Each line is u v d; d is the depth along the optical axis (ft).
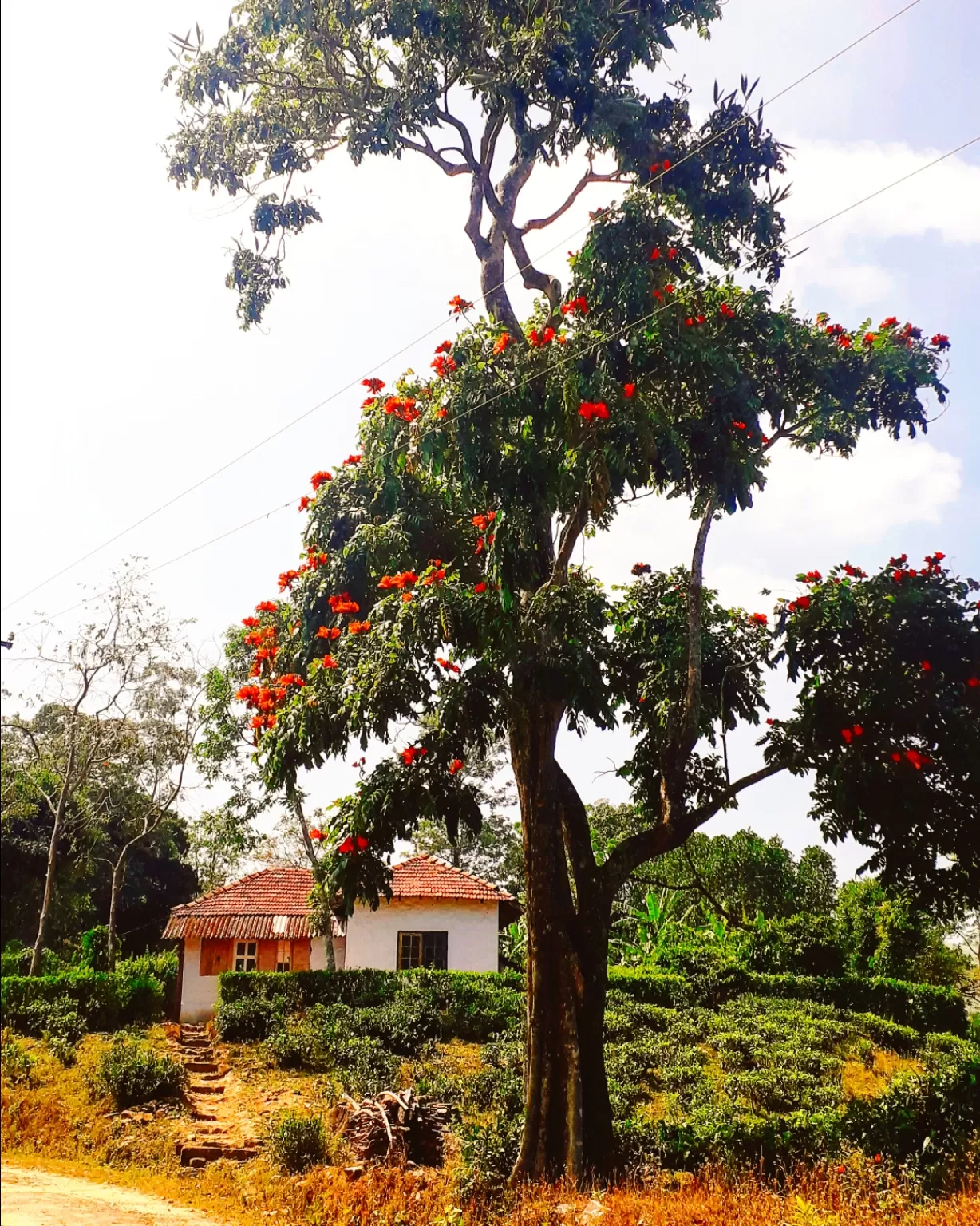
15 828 111.55
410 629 32.32
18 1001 74.13
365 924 92.32
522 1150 34.71
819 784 36.78
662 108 37.88
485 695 33.37
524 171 44.39
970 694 35.83
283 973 81.71
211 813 87.56
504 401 33.37
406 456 35.19
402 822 35.37
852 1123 37.35
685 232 35.27
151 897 135.03
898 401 37.32
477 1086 51.19
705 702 41.86
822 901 128.67
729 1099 50.03
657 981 86.28
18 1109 50.78
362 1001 78.54
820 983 90.58
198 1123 49.78
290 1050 63.46
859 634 36.86
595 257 33.47
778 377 37.42
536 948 36.55
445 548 37.52
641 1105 49.90
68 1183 39.65
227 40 43.88
